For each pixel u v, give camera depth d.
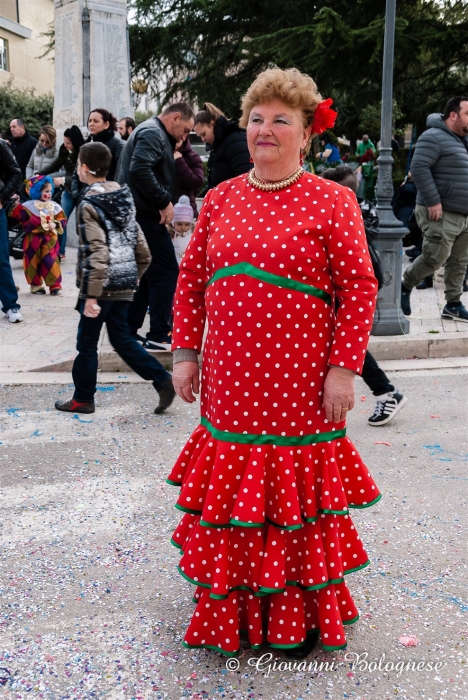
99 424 4.97
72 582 3.00
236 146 6.34
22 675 2.41
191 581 2.43
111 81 13.57
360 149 20.34
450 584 2.98
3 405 5.37
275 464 2.32
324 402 2.34
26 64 31.91
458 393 5.75
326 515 2.41
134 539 3.37
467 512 3.66
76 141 8.16
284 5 21.73
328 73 19.14
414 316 7.90
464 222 7.16
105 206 4.79
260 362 2.30
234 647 2.45
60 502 3.75
